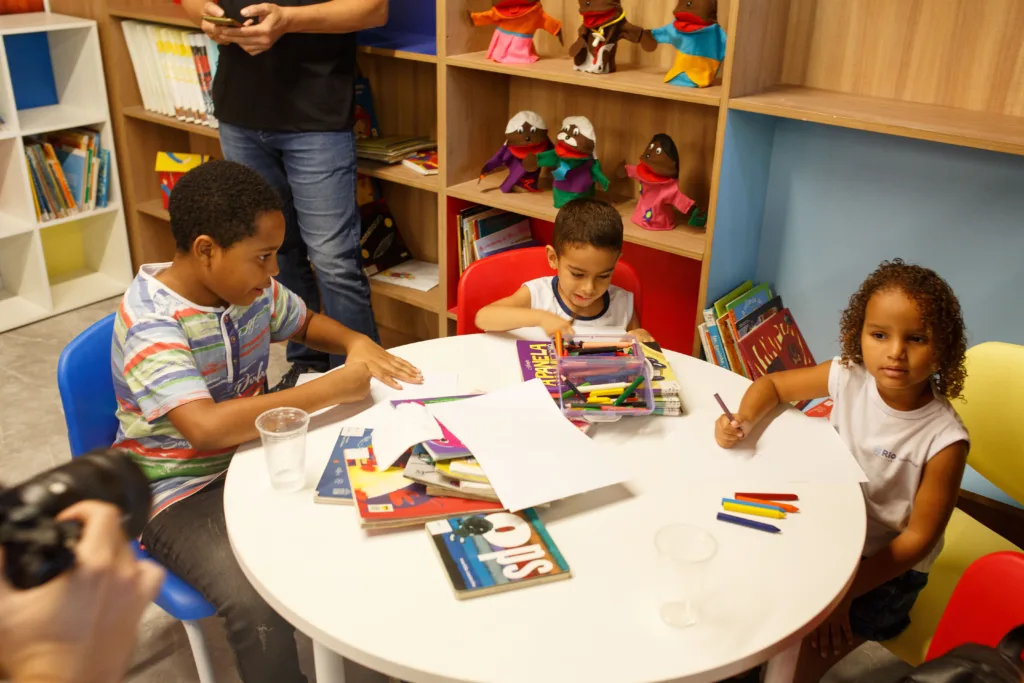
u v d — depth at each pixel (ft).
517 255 6.36
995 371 4.92
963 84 6.16
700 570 3.37
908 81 6.38
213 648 5.99
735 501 4.01
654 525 3.84
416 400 4.74
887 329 4.43
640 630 3.24
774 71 6.79
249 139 8.20
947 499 4.58
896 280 4.42
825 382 4.95
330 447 4.35
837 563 3.66
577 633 3.22
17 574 1.57
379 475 4.03
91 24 10.36
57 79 11.13
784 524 3.88
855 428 4.89
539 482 3.92
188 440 4.50
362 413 4.66
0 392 9.14
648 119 7.72
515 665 3.06
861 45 6.50
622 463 4.29
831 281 7.20
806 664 4.66
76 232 11.85
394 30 8.97
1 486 1.84
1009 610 3.74
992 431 4.96
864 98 6.49
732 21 6.09
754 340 6.95
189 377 4.57
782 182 7.14
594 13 6.95
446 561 3.50
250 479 4.11
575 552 3.65
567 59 7.79
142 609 1.73
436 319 10.16
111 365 4.99
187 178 4.59
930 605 4.76
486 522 3.75
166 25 10.18
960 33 6.07
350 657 3.16
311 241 8.32
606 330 5.86
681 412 4.80
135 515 2.06
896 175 6.58
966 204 6.34
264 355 5.39
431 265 9.71
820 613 3.40
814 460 4.38
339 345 5.50
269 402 4.50
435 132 9.09
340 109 7.83
